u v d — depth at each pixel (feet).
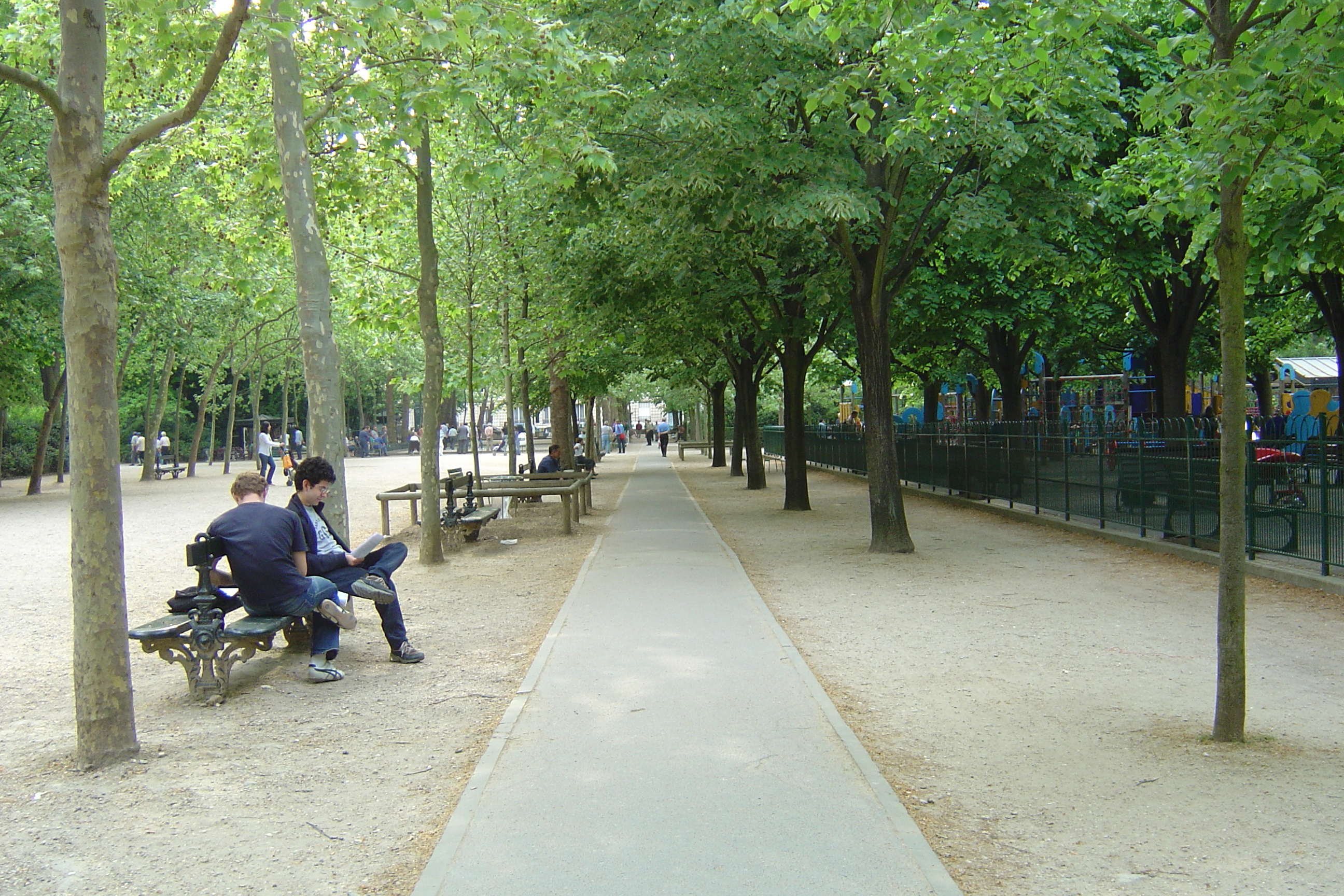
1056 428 58.13
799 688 21.13
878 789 15.14
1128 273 58.23
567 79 30.81
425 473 43.19
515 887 12.01
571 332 67.92
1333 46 18.76
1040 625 28.68
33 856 13.50
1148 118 21.71
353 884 12.60
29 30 30.60
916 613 30.63
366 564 25.44
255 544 22.21
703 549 45.44
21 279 78.69
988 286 71.15
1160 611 30.60
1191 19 40.04
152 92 37.76
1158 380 95.61
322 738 18.80
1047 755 17.28
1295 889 11.97
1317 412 87.76
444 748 18.17
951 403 172.76
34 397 127.34
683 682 21.62
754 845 13.14
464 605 33.19
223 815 14.97
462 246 60.23
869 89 37.93
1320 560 34.19
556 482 60.44
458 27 24.31
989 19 26.27
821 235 44.29
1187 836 13.64
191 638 21.24
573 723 18.75
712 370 107.45
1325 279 62.59
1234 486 17.87
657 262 51.62
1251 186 23.43
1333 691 21.34
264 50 31.94
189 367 135.54
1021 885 12.26
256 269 57.11
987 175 42.16
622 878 12.19
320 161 39.73
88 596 17.17
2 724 20.16
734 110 37.93
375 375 190.39
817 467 128.36
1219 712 18.02
